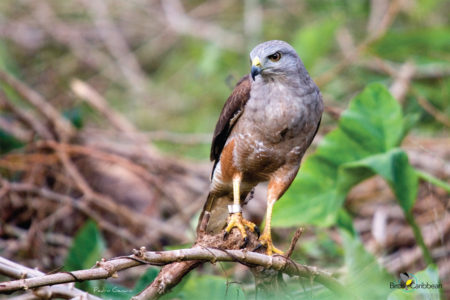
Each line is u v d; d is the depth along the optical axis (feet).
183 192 41.70
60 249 35.58
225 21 59.62
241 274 31.71
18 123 43.60
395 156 28.78
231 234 25.03
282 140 26.40
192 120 51.85
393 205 39.50
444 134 44.27
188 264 22.07
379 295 26.58
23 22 60.29
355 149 31.37
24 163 38.70
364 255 27.43
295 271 22.33
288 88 26.02
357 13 54.13
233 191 27.78
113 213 37.47
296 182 31.53
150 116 53.31
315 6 55.47
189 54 57.21
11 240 35.65
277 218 31.32
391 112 31.04
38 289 19.70
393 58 48.24
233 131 27.32
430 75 47.75
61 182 38.75
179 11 58.95
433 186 38.24
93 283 26.14
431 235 35.19
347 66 48.06
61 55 60.23
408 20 52.26
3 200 36.86
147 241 34.12
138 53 60.80
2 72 42.45
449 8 54.24
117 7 61.62
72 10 61.52
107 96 56.18
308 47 46.44
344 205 39.47
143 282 25.93
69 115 42.86
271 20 56.70
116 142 46.62
